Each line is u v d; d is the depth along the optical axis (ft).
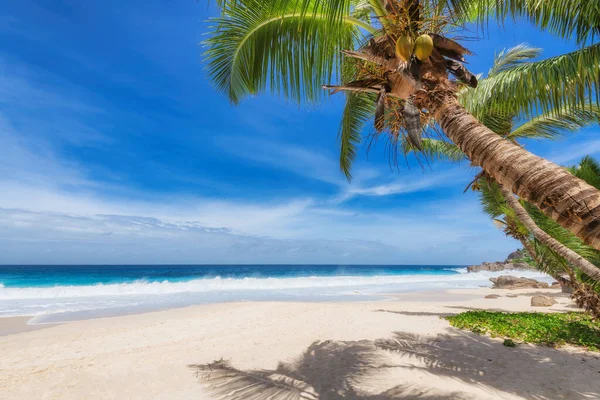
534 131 29.07
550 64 16.24
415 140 9.52
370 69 11.48
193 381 16.25
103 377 16.75
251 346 22.39
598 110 23.80
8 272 182.70
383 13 11.50
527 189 6.70
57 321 35.83
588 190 5.92
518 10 15.34
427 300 56.18
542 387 15.02
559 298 54.80
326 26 13.33
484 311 35.22
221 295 64.39
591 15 15.28
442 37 9.29
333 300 56.80
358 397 14.06
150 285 76.38
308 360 19.25
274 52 14.39
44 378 16.65
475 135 8.09
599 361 18.74
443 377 16.25
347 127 24.80
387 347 21.59
